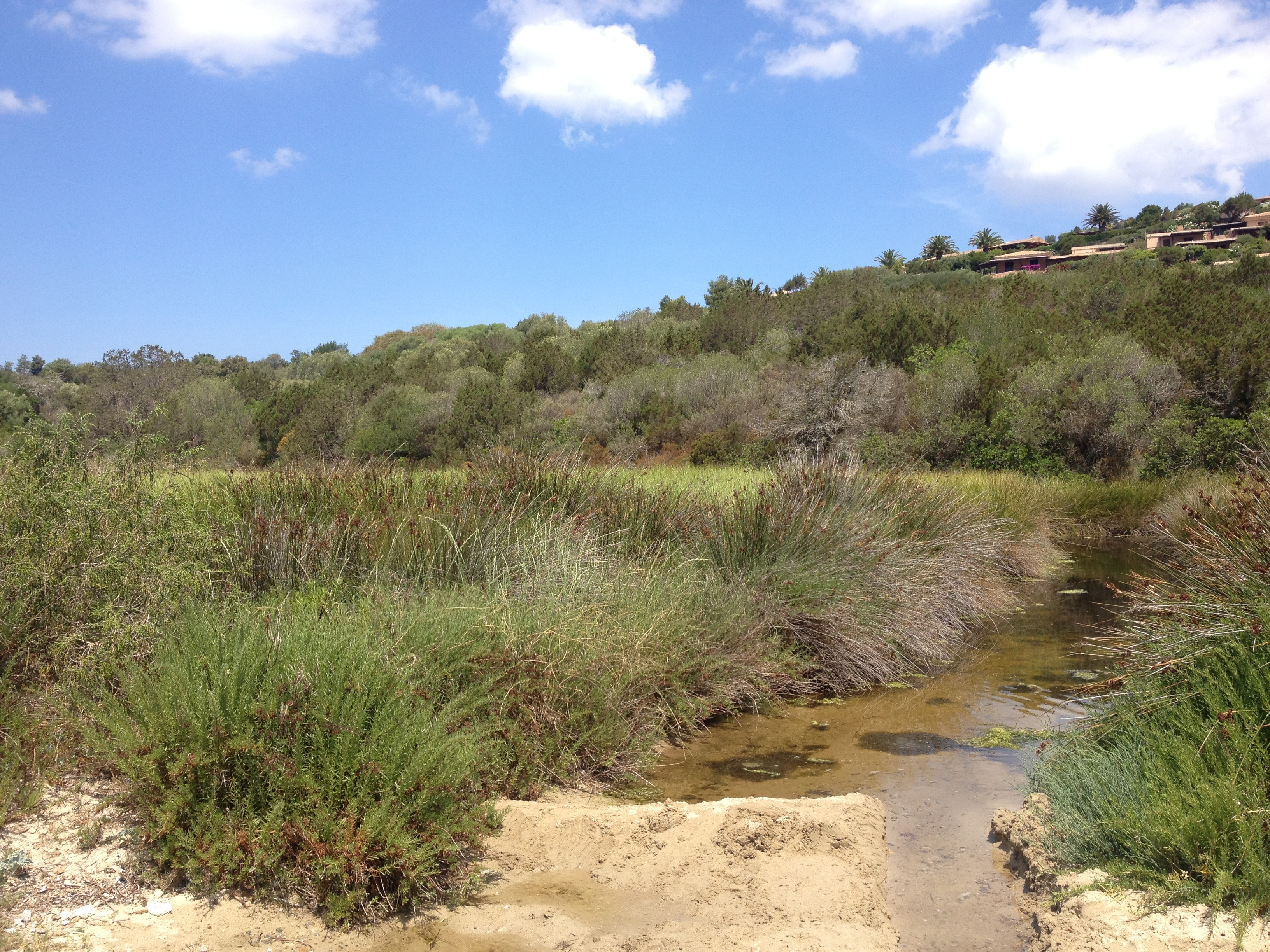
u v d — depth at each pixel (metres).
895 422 19.34
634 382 24.84
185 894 2.99
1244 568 4.13
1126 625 5.94
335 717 3.35
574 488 7.49
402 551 5.81
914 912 3.11
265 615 4.05
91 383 31.30
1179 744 3.44
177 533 4.55
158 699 3.31
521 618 4.93
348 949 2.79
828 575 6.76
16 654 3.82
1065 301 29.00
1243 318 21.14
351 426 25.42
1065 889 3.05
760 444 19.83
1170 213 110.19
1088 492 14.18
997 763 4.73
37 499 4.05
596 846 3.56
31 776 3.53
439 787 3.27
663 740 5.07
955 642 7.49
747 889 3.14
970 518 9.38
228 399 28.84
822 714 5.71
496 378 30.27
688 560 6.54
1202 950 2.57
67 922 2.73
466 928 2.93
